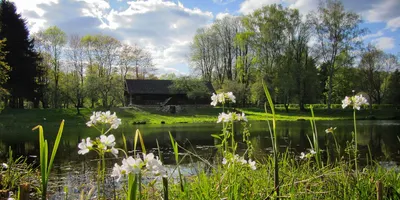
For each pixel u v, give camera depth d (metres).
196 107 51.78
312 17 43.81
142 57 61.41
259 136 20.58
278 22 45.31
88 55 58.34
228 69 59.72
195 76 58.69
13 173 7.23
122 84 60.16
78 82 51.38
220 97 3.36
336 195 3.42
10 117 38.91
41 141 2.29
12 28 44.16
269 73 46.00
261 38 45.50
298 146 15.59
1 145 18.66
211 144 17.80
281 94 46.53
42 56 51.12
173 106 47.28
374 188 3.66
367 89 54.53
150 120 39.81
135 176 1.97
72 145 18.33
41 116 40.28
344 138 18.98
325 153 12.07
